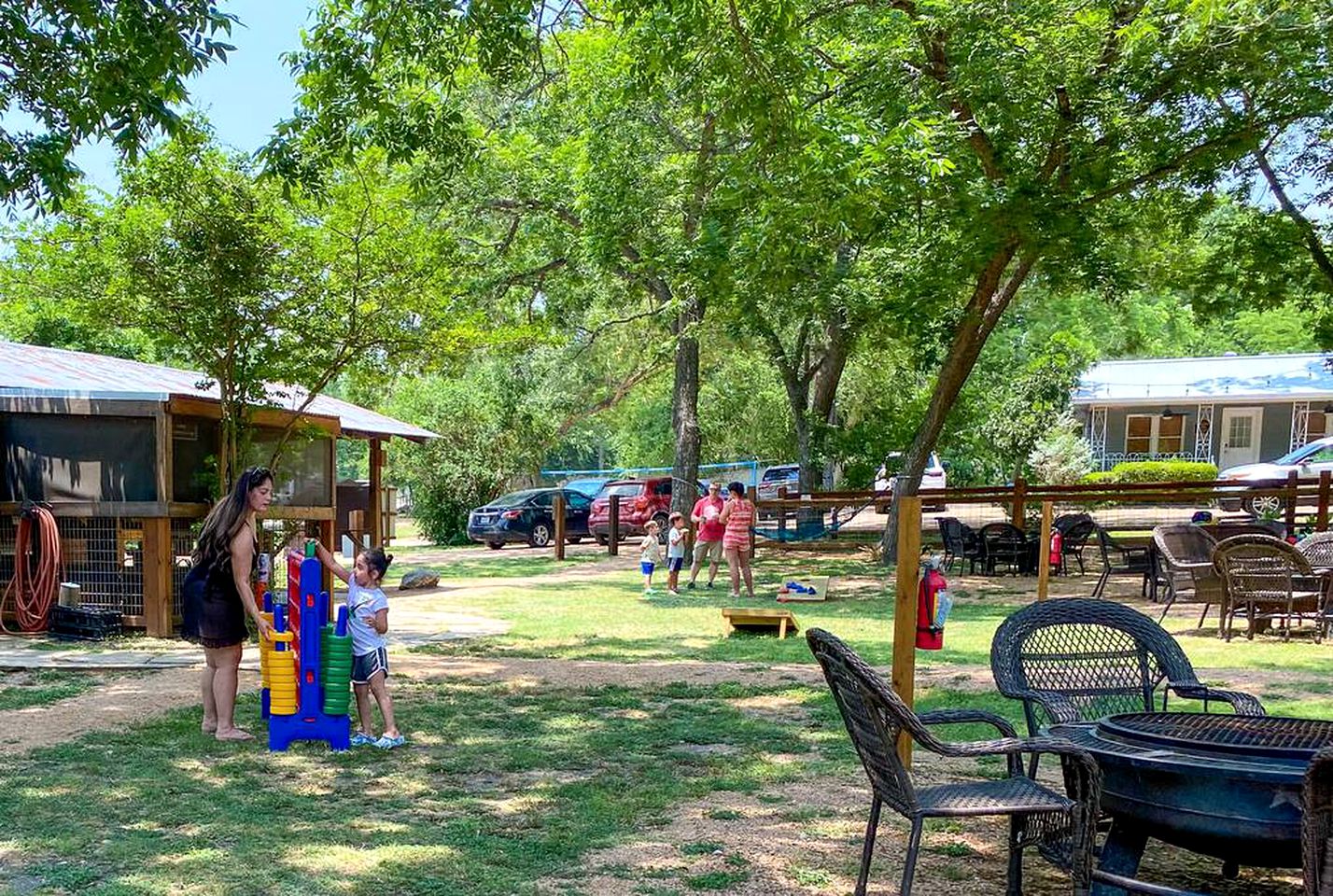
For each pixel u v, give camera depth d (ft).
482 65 31.17
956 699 27.43
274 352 39.60
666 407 162.61
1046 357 110.93
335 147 31.24
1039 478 106.22
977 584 57.36
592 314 110.22
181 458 40.16
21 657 33.96
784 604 49.93
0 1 25.89
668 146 66.23
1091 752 11.72
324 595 22.63
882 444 96.02
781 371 93.86
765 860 15.69
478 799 18.79
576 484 119.14
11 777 20.03
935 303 55.88
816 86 44.83
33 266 37.93
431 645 37.37
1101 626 17.12
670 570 55.16
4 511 40.06
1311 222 63.72
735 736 23.58
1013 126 47.57
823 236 48.11
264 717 24.61
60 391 39.11
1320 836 9.59
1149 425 121.90
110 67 26.78
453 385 106.52
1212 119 50.60
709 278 51.47
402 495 190.39
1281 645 36.19
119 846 16.05
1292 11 44.80
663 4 28.35
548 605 50.16
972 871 15.31
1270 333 169.27
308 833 16.78
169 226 37.19
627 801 18.60
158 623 38.83
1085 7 47.88
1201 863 15.94
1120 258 67.82
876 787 13.38
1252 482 60.80
